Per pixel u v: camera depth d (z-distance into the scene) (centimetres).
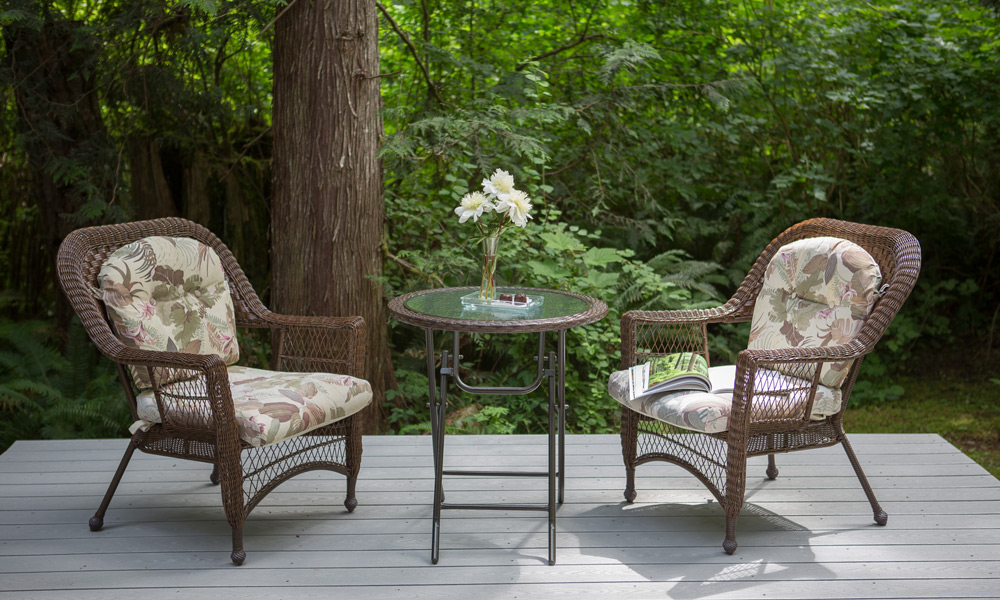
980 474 310
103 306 254
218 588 222
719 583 226
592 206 545
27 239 544
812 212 603
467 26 529
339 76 387
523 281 470
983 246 605
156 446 253
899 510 276
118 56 436
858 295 261
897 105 549
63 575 229
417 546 250
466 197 269
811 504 283
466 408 447
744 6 566
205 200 485
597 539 255
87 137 463
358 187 396
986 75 542
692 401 247
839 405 258
